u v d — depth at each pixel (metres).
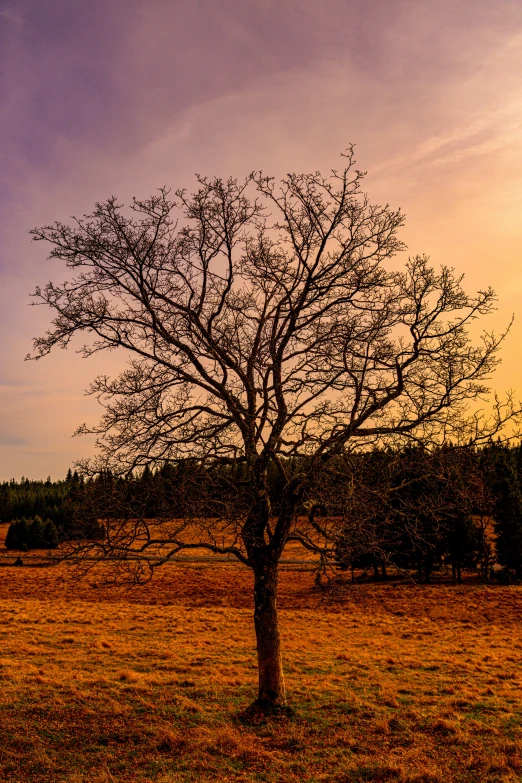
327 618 35.38
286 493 12.61
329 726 12.44
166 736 11.43
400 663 21.23
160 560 12.05
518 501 49.56
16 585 49.19
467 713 14.05
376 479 12.70
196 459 12.06
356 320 12.84
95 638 25.36
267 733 11.86
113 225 12.75
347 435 12.05
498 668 20.97
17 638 24.61
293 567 56.56
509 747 11.27
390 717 13.20
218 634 28.39
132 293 13.02
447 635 30.09
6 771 9.86
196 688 15.53
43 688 14.58
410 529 12.40
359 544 12.16
